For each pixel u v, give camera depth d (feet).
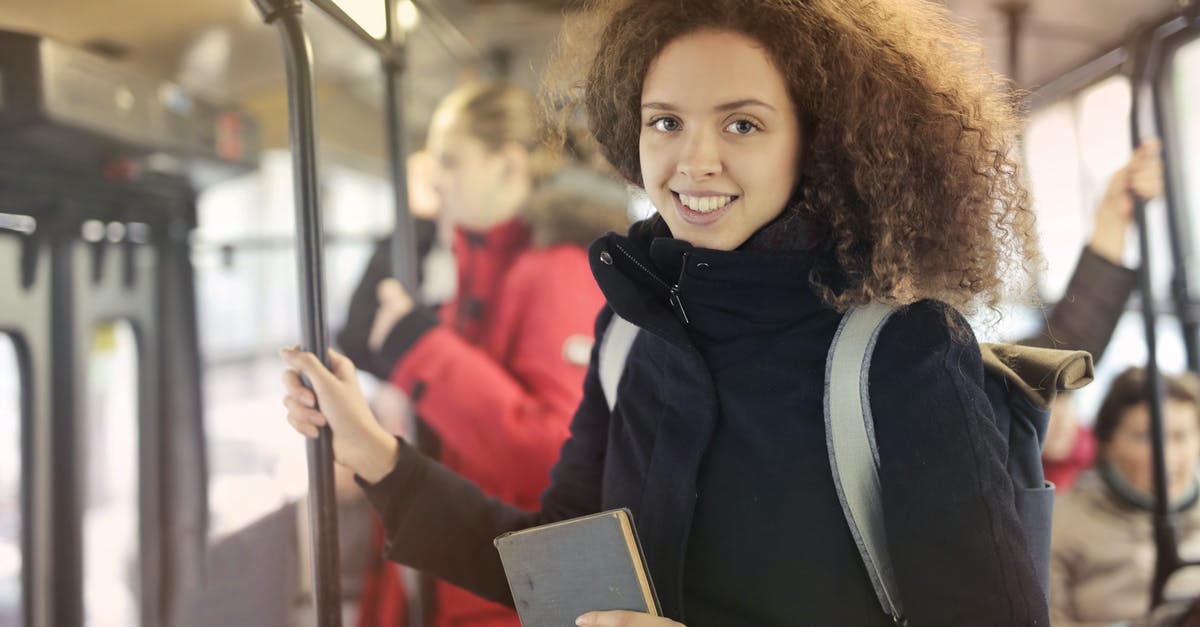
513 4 8.80
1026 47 8.67
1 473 8.12
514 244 7.75
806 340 3.04
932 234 3.00
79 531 8.39
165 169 9.17
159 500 9.90
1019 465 3.15
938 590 2.77
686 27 3.00
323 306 3.80
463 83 10.18
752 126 2.95
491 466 7.12
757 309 3.06
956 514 2.77
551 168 7.88
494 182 7.79
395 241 7.55
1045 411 3.16
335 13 4.22
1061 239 10.14
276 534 8.33
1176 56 7.68
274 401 15.03
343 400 3.72
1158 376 7.53
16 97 6.98
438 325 7.39
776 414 3.04
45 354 8.21
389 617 7.80
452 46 9.31
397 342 7.34
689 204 3.02
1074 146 9.76
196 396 10.35
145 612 8.93
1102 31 8.10
